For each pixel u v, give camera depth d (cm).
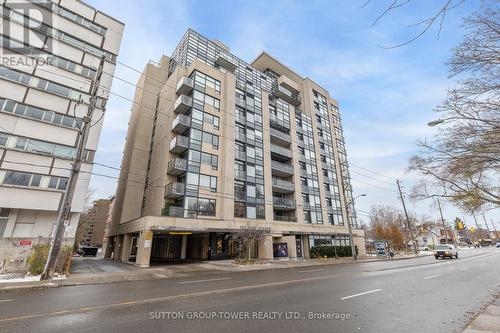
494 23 507
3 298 871
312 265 2311
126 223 2764
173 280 1332
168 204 2581
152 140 3347
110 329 538
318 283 1148
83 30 2423
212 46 3531
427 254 4375
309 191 3822
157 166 2903
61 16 2322
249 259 2386
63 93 2136
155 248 3406
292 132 3953
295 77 4825
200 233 2728
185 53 3241
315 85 4938
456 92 628
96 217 7675
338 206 4241
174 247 3192
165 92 3234
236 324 567
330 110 5091
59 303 777
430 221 6366
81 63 2311
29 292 993
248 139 3244
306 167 3962
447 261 2570
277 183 3412
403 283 1138
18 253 1505
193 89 2862
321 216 3834
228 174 2800
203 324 568
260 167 3238
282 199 3400
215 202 2655
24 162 1838
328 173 4366
